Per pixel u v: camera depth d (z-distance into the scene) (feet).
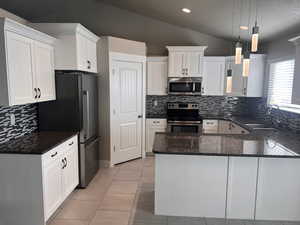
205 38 17.74
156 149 8.62
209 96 18.43
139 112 16.22
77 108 11.10
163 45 17.63
